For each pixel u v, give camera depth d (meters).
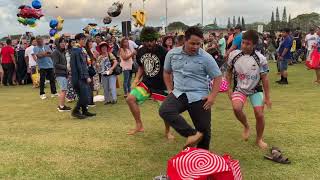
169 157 6.23
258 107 6.42
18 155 6.46
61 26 22.41
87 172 5.63
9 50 17.88
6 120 9.39
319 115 8.85
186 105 5.42
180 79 5.46
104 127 8.30
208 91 5.57
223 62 12.80
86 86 9.28
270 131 7.57
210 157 4.25
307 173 5.45
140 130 7.66
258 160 5.99
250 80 6.39
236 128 7.91
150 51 6.96
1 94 14.58
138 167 5.80
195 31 5.25
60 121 9.10
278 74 17.19
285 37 14.19
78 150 6.68
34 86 16.58
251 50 6.31
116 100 11.38
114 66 11.07
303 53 24.66
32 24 21.47
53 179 5.40
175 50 5.57
